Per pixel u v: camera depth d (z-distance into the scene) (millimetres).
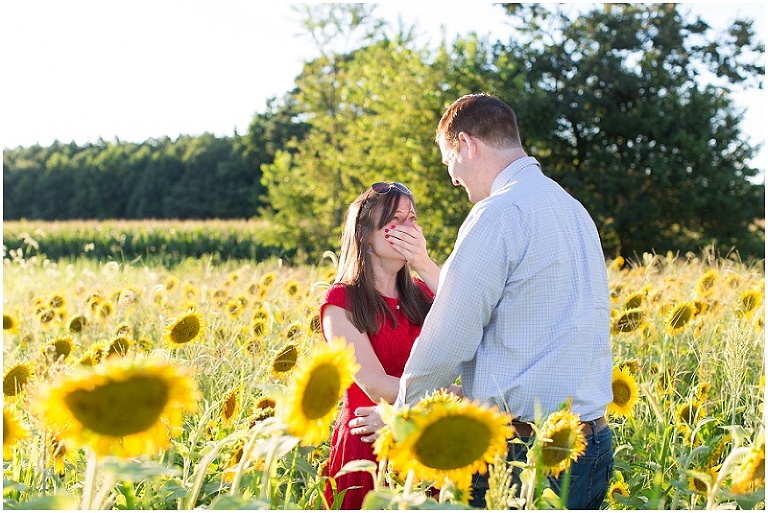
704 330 3789
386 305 2439
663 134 23781
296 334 3314
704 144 22891
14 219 69250
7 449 1383
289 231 23984
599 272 2145
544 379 1979
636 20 24391
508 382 2004
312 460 2520
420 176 20547
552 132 23031
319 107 24422
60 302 4562
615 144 24266
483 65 21781
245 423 2195
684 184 23188
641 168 23359
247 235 29062
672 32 23984
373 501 1215
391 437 1259
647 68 23828
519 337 2027
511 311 2041
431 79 21031
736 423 2928
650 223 23062
